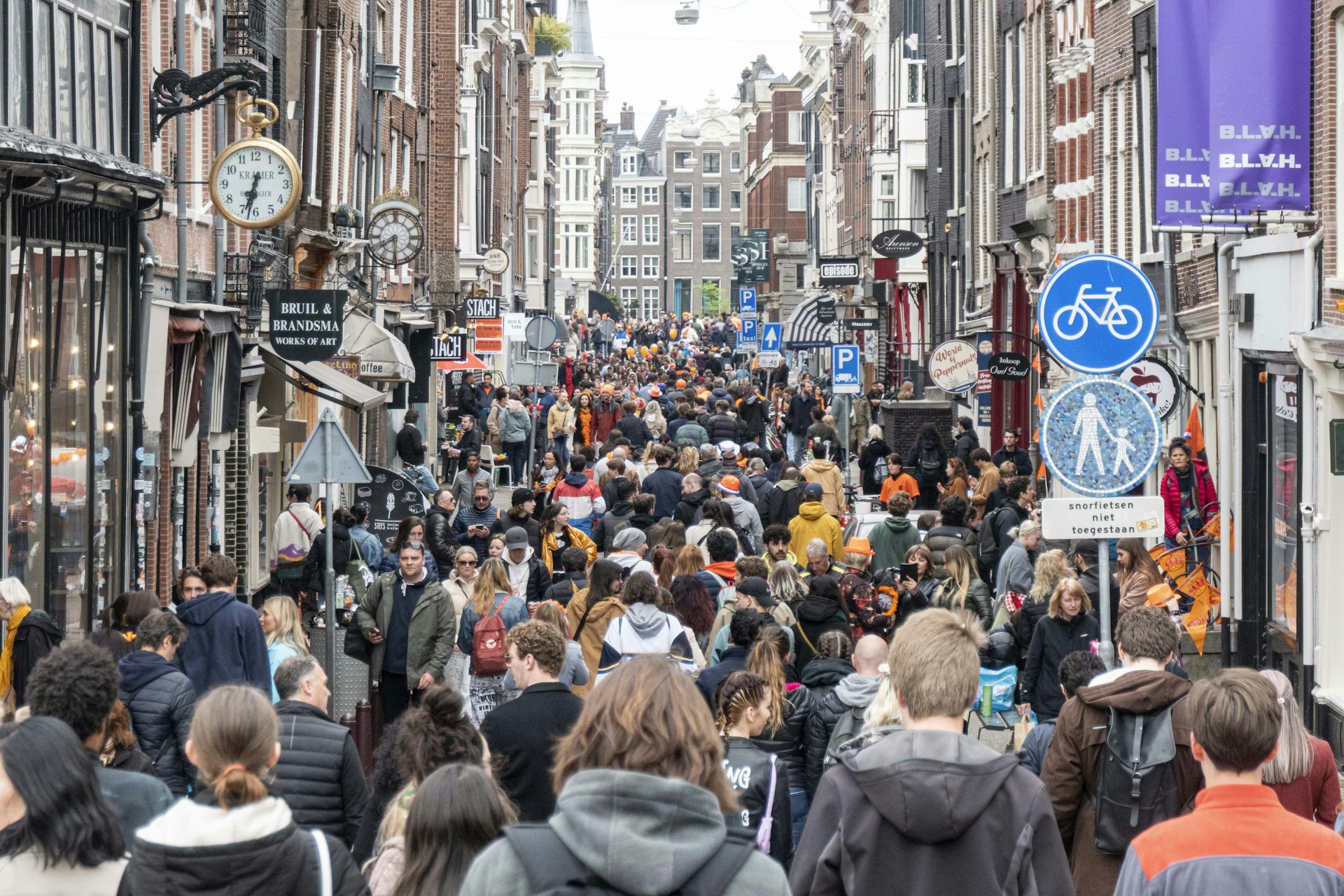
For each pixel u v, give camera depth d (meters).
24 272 17.38
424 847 6.37
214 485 25.95
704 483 25.06
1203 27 19.36
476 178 64.12
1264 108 18.22
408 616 16.39
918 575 18.16
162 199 20.42
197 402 24.22
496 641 15.68
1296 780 7.96
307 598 22.89
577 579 18.20
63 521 18.70
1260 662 20.59
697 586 14.59
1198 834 5.75
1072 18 36.34
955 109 55.50
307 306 27.83
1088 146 35.03
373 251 39.72
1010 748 10.91
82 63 19.80
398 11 47.41
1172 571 21.19
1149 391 22.75
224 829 5.90
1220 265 21.41
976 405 44.22
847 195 92.75
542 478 33.03
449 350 48.94
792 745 11.10
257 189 22.56
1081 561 15.80
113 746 8.81
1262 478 20.70
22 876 6.05
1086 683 9.74
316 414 34.41
